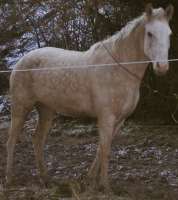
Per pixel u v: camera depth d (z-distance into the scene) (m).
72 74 6.36
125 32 6.16
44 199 5.69
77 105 6.41
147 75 11.55
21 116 6.96
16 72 6.91
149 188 6.44
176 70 11.22
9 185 6.48
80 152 9.20
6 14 14.38
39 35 13.98
